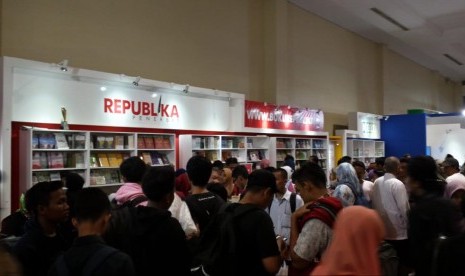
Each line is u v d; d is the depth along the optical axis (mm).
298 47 11141
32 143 5020
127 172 2826
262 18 10258
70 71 5371
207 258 2250
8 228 3398
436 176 2930
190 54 8258
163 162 6828
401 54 16703
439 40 14273
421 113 14086
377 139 13984
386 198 4020
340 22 12680
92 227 1734
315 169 2568
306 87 11398
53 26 6016
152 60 7477
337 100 12812
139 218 2080
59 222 2242
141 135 6543
